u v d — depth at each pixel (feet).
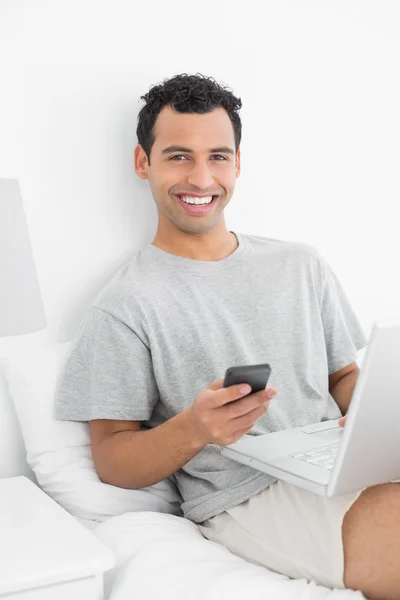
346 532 3.50
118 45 5.19
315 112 6.10
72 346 4.71
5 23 4.79
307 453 3.86
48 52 4.94
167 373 4.52
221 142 4.84
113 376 4.42
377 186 6.50
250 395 3.51
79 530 3.58
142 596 3.35
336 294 5.32
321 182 6.18
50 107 4.96
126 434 4.33
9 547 3.35
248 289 4.83
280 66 5.90
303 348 4.85
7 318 3.76
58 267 5.05
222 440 3.71
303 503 3.75
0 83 4.79
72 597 3.18
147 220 5.38
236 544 4.00
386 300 6.66
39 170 4.94
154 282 4.64
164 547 3.66
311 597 3.27
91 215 5.15
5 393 4.79
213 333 4.60
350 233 6.39
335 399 5.19
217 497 4.23
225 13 5.63
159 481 4.28
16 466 4.82
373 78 6.40
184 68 5.49
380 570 3.39
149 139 4.93
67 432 4.55
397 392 3.07
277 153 5.94
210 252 4.94
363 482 3.36
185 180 4.78
